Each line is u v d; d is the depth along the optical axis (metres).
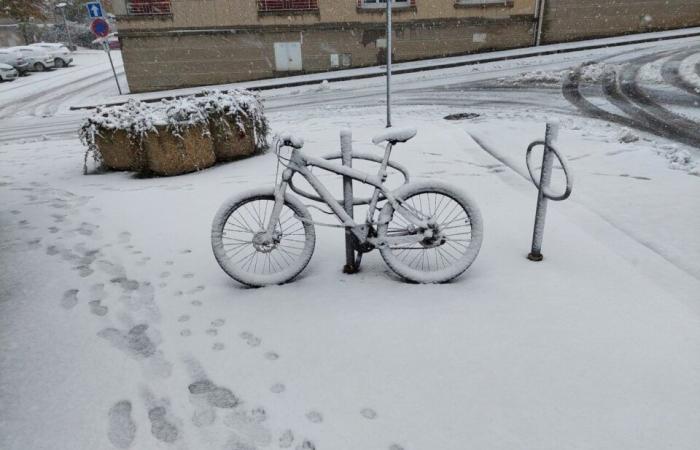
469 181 4.73
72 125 10.88
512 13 17.03
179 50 15.73
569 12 17.34
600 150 5.89
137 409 1.80
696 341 2.10
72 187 5.04
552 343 2.11
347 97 12.33
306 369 2.01
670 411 1.72
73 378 1.97
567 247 3.08
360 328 2.27
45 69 23.61
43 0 32.31
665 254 2.98
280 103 12.27
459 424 1.69
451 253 3.08
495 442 1.61
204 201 4.31
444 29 16.98
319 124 8.72
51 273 2.90
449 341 2.15
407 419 1.72
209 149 5.79
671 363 1.97
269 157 6.32
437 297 2.52
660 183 4.44
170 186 4.95
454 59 16.66
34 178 5.60
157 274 2.91
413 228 2.64
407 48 17.16
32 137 9.65
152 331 2.30
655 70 11.72
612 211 3.76
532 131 7.22
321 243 3.32
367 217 2.60
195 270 2.96
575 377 1.91
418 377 1.93
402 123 8.37
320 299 2.54
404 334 2.21
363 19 16.41
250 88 15.02
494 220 3.62
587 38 17.92
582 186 4.45
